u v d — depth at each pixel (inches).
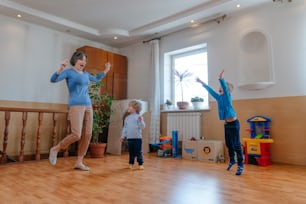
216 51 173.5
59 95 195.0
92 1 156.3
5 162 137.1
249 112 152.4
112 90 219.3
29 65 179.2
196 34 186.9
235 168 121.3
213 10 159.3
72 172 109.1
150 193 75.4
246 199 69.5
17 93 171.6
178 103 189.5
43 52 187.6
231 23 167.2
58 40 197.9
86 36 210.1
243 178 98.0
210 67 175.8
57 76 100.0
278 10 146.7
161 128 200.7
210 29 178.7
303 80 134.1
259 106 148.6
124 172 110.0
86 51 202.4
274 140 141.1
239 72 158.2
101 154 165.3
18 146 168.6
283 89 140.4
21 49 175.8
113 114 196.1
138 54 228.5
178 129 184.1
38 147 148.8
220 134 164.6
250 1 147.2
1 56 165.9
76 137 104.6
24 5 161.0
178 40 198.7
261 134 142.5
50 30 193.0
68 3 158.7
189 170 115.6
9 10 159.8
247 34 157.8
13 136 166.4
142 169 117.1
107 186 83.9
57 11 170.4
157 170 115.3
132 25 196.2
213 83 172.7
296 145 133.0
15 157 164.9
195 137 172.7
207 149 148.7
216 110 168.4
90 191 77.5
